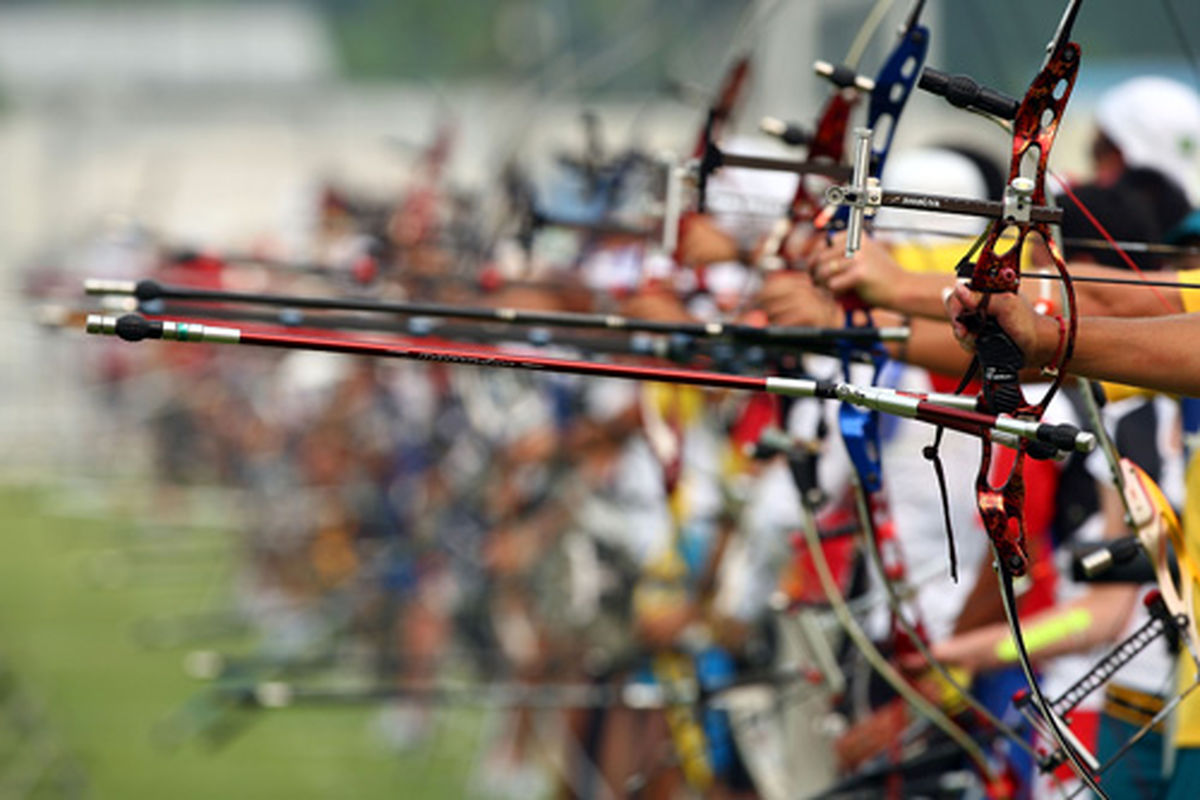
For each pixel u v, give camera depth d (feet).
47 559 260.21
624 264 106.01
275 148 393.29
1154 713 66.03
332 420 184.44
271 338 47.60
